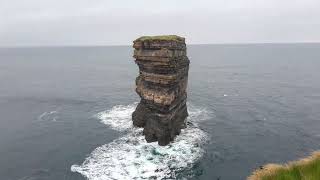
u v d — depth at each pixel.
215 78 140.25
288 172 14.41
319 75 147.88
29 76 159.25
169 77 49.03
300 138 55.66
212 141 53.00
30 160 46.97
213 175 40.69
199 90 106.00
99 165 43.72
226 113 72.75
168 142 50.81
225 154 47.50
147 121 53.44
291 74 153.38
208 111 74.50
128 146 50.31
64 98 94.50
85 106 82.44
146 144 50.78
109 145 51.31
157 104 49.53
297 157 47.28
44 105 84.81
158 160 44.62
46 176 41.59
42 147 52.31
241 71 170.12
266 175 15.00
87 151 49.34
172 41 49.28
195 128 59.84
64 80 140.75
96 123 65.00
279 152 49.19
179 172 41.06
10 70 194.25
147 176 39.81
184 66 58.41
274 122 65.69
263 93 99.88
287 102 85.69
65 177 40.84
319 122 65.81
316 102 85.69
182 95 58.91
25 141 55.59
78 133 58.91
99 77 150.88
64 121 67.94
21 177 41.62
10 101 90.94
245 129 60.59
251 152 48.84
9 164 45.75
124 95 97.75
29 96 98.94
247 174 41.41
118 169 42.06
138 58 53.41
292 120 67.31
